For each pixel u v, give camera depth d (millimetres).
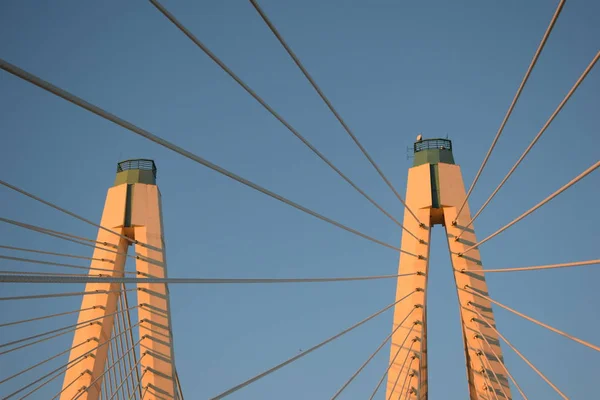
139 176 26469
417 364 21891
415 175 24625
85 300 23250
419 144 25391
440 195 24016
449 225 23594
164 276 24812
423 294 22750
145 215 25625
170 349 23672
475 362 21859
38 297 17906
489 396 21234
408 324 22453
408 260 23344
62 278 8422
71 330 22062
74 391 21734
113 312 23375
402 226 23469
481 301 22469
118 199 25875
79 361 21984
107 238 24875
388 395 21781
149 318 24062
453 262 23172
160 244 25266
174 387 22844
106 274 23859
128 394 22547
